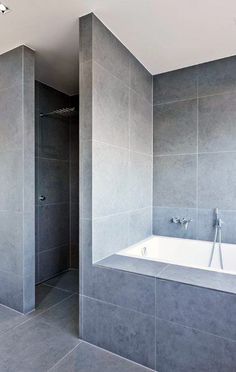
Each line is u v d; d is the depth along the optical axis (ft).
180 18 5.78
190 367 4.66
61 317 6.87
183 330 4.72
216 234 7.83
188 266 5.60
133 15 5.69
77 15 5.69
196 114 8.19
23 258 6.97
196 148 8.18
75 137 10.89
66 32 6.35
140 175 8.05
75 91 10.44
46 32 6.34
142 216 8.19
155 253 8.46
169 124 8.66
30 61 7.14
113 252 6.50
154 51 7.31
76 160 10.91
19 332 6.15
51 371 4.91
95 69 5.71
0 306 7.39
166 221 8.71
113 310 5.45
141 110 8.11
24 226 6.96
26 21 5.88
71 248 10.93
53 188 10.12
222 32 6.35
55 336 6.02
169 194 8.65
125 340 5.31
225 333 4.35
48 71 8.61
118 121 6.70
